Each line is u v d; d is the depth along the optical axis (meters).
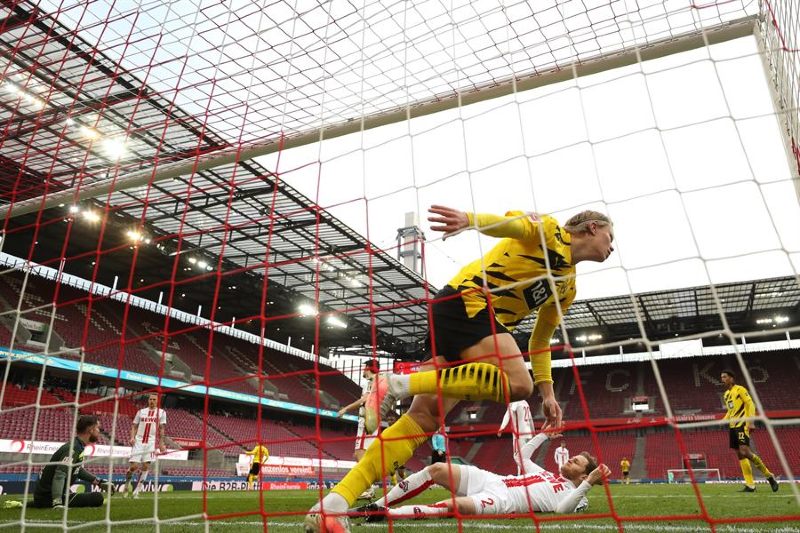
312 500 7.70
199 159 4.53
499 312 2.76
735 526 3.26
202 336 31.00
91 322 24.69
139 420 9.16
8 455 13.13
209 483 16.12
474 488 3.60
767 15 3.43
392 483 7.63
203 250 22.45
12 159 5.61
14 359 3.38
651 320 31.39
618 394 33.12
